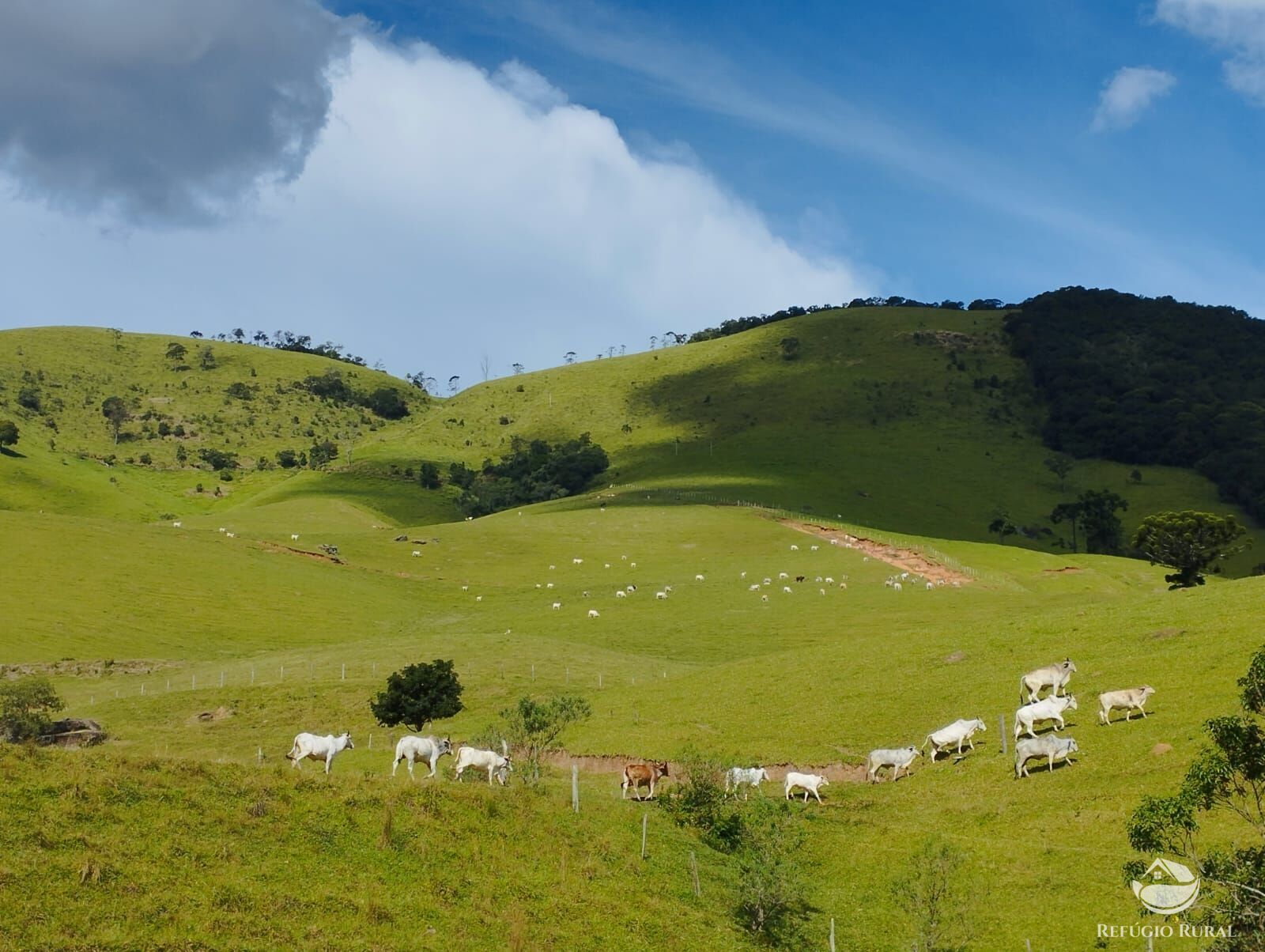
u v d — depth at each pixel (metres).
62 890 23.83
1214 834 32.47
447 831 31.28
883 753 44.41
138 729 65.31
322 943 24.56
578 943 27.78
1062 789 38.72
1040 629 59.16
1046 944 29.97
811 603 105.31
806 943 31.50
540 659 80.19
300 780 31.45
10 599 99.31
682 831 37.16
